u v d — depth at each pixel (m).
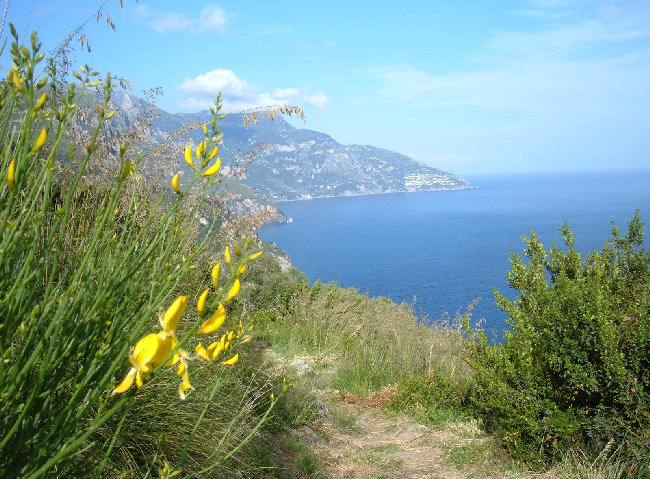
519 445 4.89
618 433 4.41
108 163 2.74
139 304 1.44
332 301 11.35
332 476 4.55
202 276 3.36
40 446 1.10
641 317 4.51
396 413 6.74
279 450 4.60
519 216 196.88
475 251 123.38
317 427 5.81
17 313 1.26
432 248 134.00
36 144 1.15
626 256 5.79
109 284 1.28
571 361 4.74
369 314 10.34
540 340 4.96
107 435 2.31
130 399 0.97
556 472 4.50
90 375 1.17
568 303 4.89
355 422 6.41
